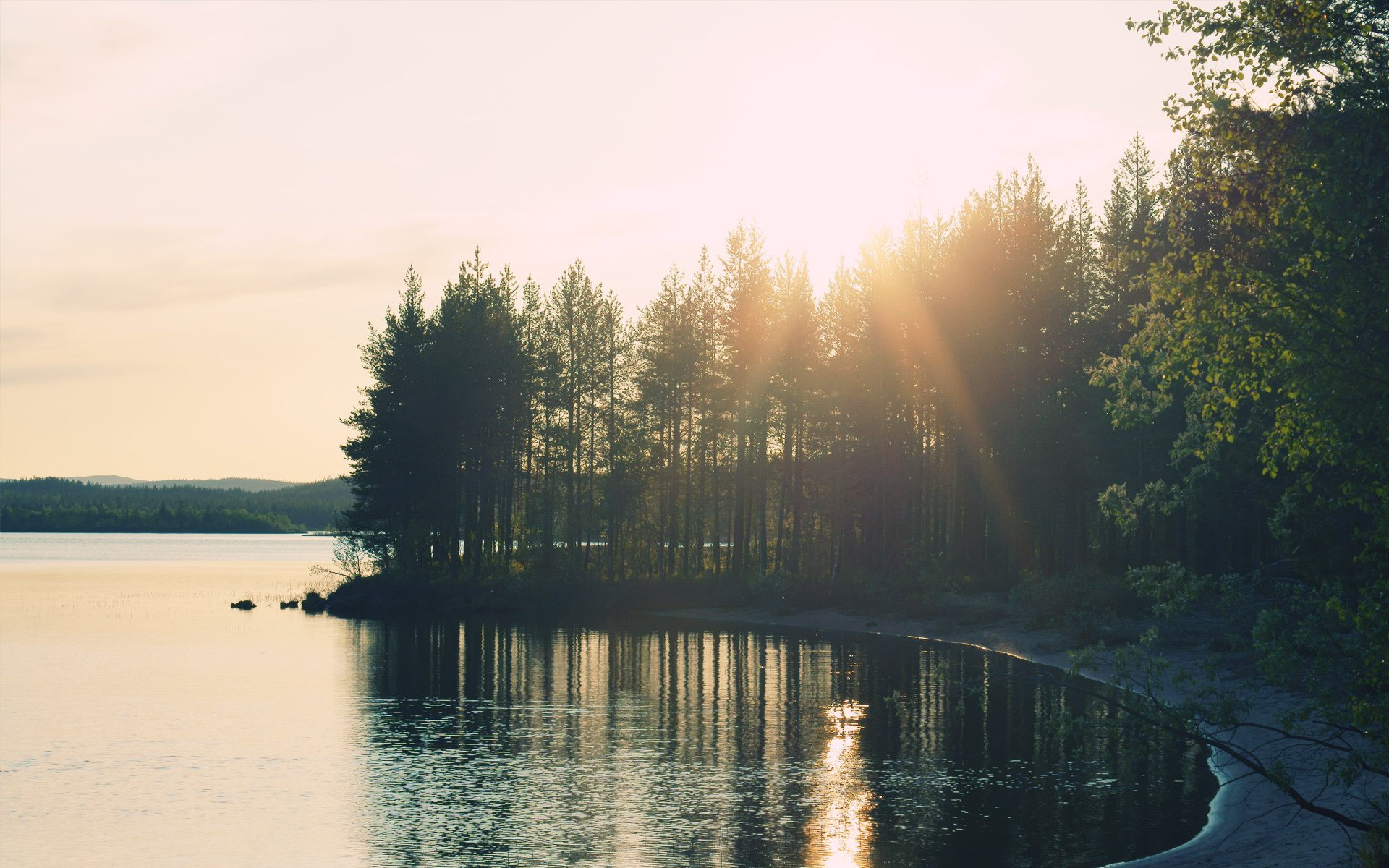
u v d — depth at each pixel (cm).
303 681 4034
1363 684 1355
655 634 5756
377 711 3391
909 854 1864
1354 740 2230
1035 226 6325
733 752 2756
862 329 6838
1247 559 5050
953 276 6375
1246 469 2527
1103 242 6384
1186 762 2578
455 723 3177
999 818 2091
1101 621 4597
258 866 1862
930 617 5781
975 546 6353
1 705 3475
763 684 3959
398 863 1862
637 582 7319
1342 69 1313
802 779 2450
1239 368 1410
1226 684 3019
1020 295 6256
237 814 2177
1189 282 1412
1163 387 1639
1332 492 1683
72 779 2481
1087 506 7019
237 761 2666
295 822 2116
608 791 2344
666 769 2572
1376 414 1295
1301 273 1351
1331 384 1306
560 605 7100
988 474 6094
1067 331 6269
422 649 5066
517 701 3591
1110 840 1919
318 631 5803
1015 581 6125
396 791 2369
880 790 2338
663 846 1931
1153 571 1603
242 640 5356
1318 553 1920
